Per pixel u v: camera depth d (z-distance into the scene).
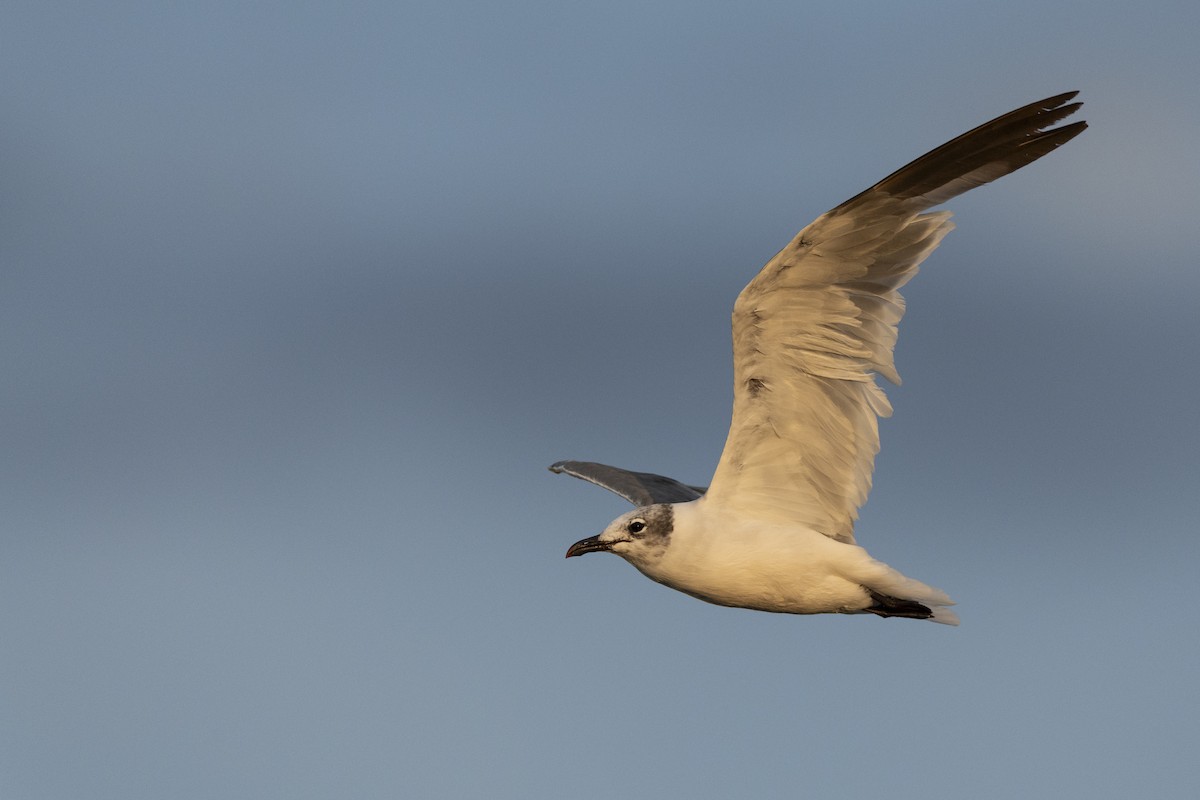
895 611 13.55
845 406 13.18
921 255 12.55
